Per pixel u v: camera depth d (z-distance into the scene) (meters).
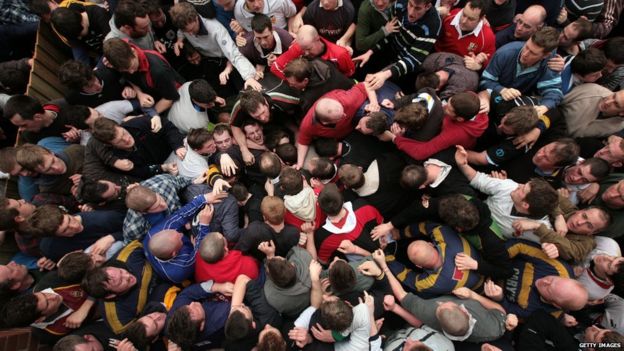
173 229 2.70
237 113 3.06
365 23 3.44
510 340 2.54
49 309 2.47
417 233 2.91
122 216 2.90
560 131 2.91
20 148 2.77
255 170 3.20
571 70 3.02
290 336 2.44
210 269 2.62
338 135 3.13
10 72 3.45
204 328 2.52
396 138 2.88
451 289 2.56
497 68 2.96
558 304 2.35
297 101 3.14
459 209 2.44
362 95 3.06
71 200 3.09
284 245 2.72
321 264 2.88
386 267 2.71
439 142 2.75
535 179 2.47
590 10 3.36
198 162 3.16
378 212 2.89
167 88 3.23
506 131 2.74
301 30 2.99
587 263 2.62
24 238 2.86
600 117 2.91
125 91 3.26
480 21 3.07
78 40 3.46
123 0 2.95
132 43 3.18
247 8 3.23
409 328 2.62
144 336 2.34
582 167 2.72
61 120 3.20
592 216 2.48
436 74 3.07
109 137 2.78
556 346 2.43
